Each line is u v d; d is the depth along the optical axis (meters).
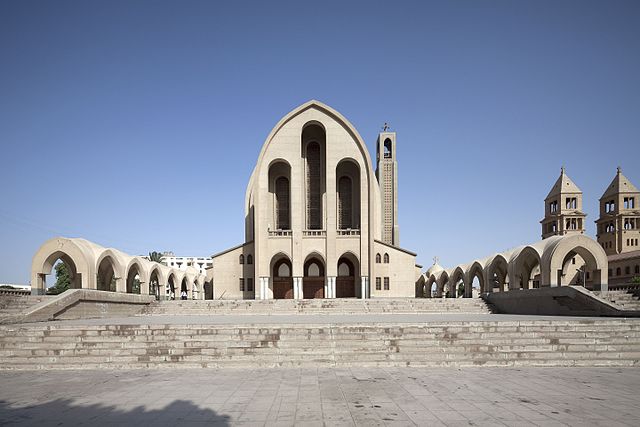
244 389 10.19
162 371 12.58
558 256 26.14
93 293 24.47
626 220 64.69
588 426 7.46
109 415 8.24
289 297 46.81
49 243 27.33
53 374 12.28
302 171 47.84
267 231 43.72
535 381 10.97
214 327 14.98
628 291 23.97
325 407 8.61
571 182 62.12
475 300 31.11
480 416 7.99
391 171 59.84
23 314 19.20
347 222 48.06
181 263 154.88
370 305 30.55
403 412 8.26
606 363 13.30
